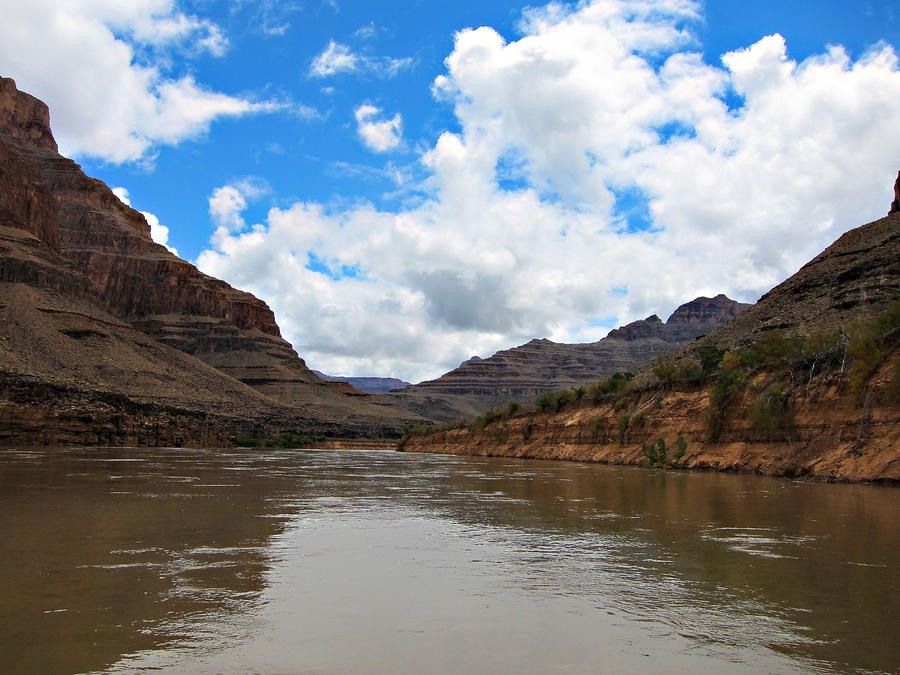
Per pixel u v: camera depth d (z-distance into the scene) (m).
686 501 26.00
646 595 11.49
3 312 106.38
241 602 10.79
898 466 31.56
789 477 38.22
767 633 9.36
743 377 48.69
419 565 13.96
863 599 11.13
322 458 74.56
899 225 72.62
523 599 11.23
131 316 199.88
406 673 7.78
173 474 39.22
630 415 63.22
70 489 28.16
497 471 49.16
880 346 37.53
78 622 9.52
